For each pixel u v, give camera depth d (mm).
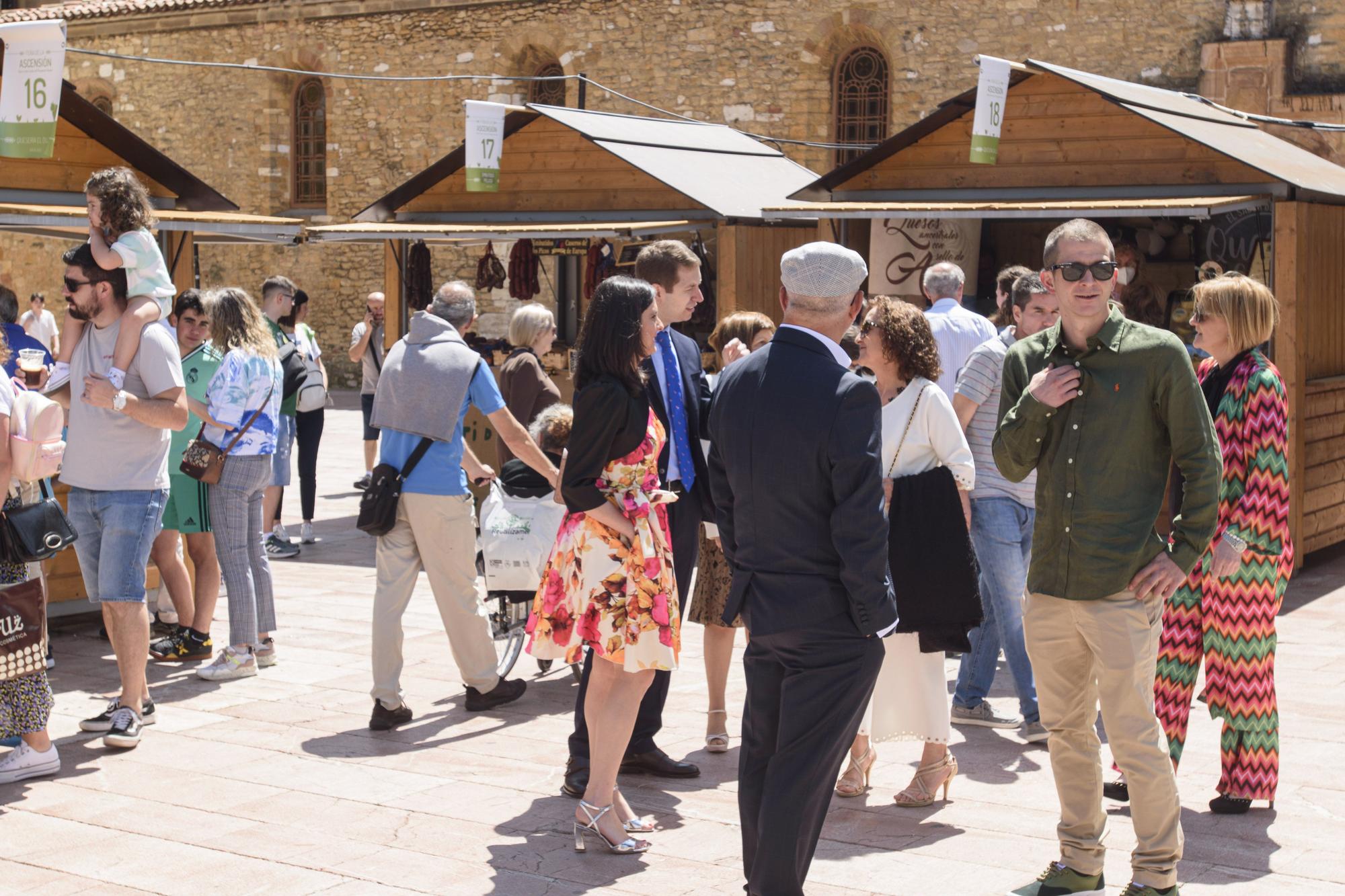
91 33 28781
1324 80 18047
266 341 7270
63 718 6461
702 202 11242
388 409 6430
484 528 7023
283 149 27422
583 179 12539
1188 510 4086
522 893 4473
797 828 3873
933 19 20719
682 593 5543
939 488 5133
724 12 22375
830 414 3852
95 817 5172
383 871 4652
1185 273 13359
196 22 27547
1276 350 9789
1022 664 6145
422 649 7887
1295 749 5973
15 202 9609
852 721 3938
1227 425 5129
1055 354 4242
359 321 26750
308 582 9820
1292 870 4633
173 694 6918
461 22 24922
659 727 5684
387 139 25953
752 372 4039
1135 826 4250
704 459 5625
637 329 4863
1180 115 10727
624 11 23266
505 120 12516
